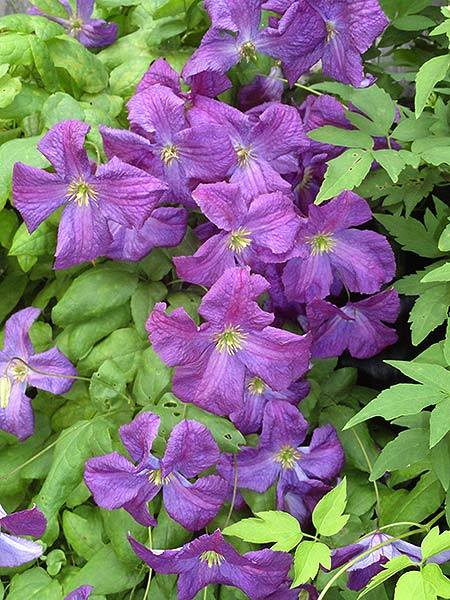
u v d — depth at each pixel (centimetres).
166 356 52
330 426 58
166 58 66
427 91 50
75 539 57
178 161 56
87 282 58
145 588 58
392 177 52
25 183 54
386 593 56
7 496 61
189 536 56
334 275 61
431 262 66
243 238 55
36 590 57
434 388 46
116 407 58
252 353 53
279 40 58
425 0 70
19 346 57
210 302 51
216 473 57
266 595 54
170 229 57
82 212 55
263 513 46
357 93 59
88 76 64
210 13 57
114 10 70
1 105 58
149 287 59
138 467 51
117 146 55
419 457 51
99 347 58
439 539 41
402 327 65
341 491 45
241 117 56
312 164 61
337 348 61
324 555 44
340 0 57
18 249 58
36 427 61
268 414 56
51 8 67
